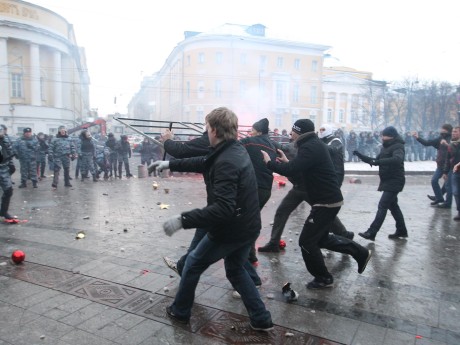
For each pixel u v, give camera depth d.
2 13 34.19
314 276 4.15
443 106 44.72
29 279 4.28
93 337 3.13
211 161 3.07
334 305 3.75
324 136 5.68
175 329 3.27
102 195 10.20
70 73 44.56
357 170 16.88
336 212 3.98
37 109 36.59
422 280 4.45
